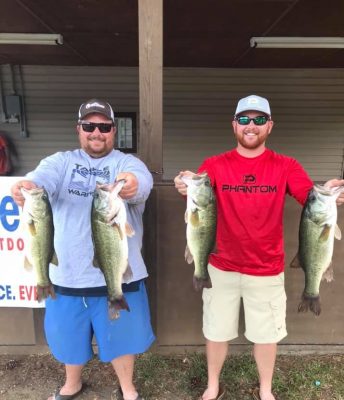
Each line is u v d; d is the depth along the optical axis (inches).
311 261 81.1
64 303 87.0
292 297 116.4
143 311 90.7
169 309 117.0
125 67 290.7
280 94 296.8
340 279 115.0
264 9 170.9
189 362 116.0
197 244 80.7
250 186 86.7
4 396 104.5
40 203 71.8
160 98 108.7
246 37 215.2
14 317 118.0
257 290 89.8
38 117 295.3
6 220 109.1
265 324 91.4
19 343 119.6
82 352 90.1
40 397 104.3
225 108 297.0
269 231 87.4
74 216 84.5
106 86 292.8
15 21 190.2
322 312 117.2
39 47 233.8
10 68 286.7
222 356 96.3
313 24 193.5
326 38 217.5
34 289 112.9
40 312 117.7
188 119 297.9
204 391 104.2
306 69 293.4
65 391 101.1
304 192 84.9
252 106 84.7
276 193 86.7
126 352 89.4
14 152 297.9
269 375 96.1
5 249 110.7
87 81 291.9
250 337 93.4
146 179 83.4
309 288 83.2
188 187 78.8
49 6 168.4
